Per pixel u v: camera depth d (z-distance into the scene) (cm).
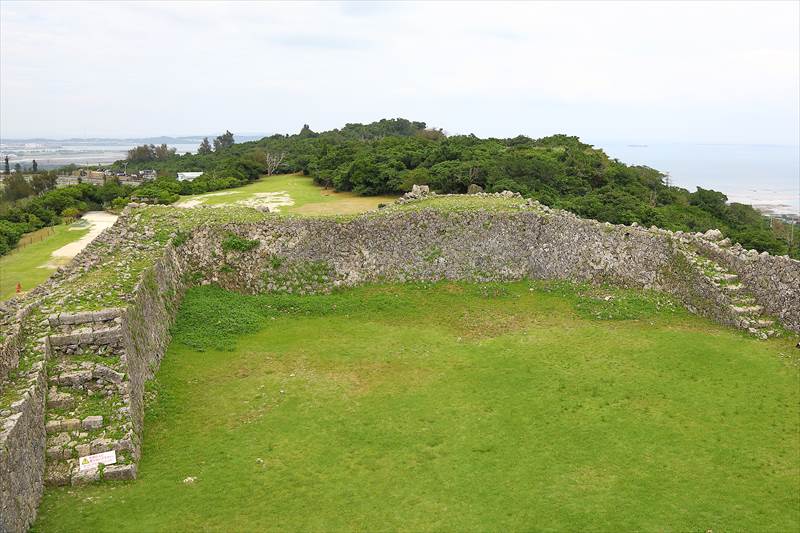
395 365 1817
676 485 1232
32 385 1248
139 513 1125
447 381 1708
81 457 1227
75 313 1478
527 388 1661
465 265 2611
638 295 2411
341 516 1128
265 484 1223
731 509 1159
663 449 1363
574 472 1272
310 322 2181
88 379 1363
